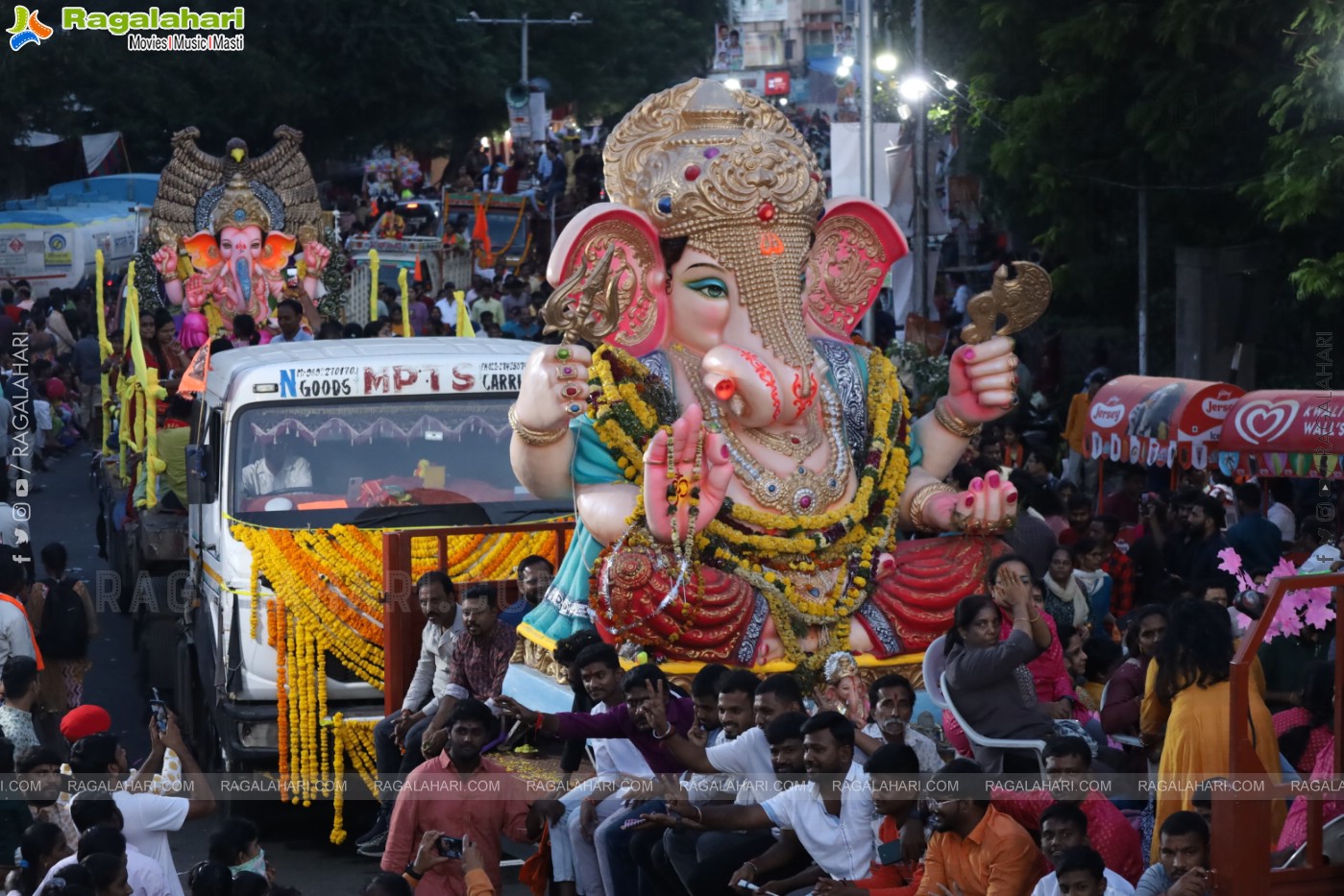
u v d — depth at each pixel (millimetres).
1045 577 13102
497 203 43156
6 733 12273
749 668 11172
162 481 17391
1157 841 8367
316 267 22281
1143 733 9156
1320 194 19141
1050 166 23359
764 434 11508
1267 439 14789
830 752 8695
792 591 11266
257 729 13352
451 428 14500
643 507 11062
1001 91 24469
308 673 13148
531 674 11734
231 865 9875
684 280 11500
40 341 32344
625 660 11070
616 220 11398
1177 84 21406
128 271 22125
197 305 21766
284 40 49812
